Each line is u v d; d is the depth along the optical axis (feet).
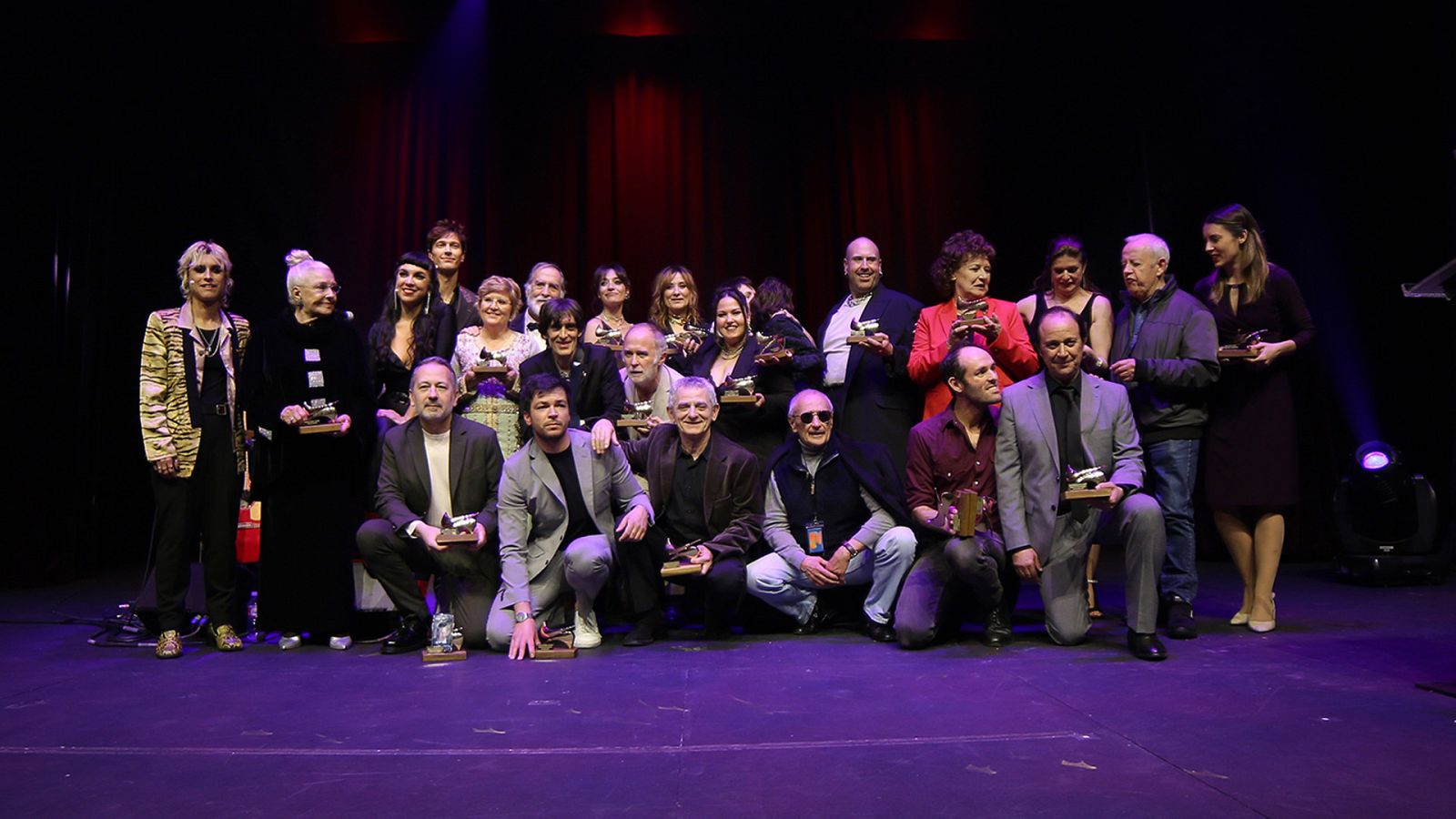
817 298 26.48
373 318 26.04
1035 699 8.28
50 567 19.60
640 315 26.21
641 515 11.55
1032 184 26.32
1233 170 21.75
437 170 26.27
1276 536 11.53
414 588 11.78
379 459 12.20
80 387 20.63
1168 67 23.54
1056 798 5.76
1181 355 11.70
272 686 9.43
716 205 26.61
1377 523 15.74
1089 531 10.98
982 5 25.29
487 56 26.32
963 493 10.89
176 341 11.85
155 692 9.23
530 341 14.10
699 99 26.76
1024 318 13.55
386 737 7.42
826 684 9.08
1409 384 18.49
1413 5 18.02
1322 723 7.25
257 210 25.53
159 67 23.35
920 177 26.55
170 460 11.52
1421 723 7.21
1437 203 17.88
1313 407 19.51
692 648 11.44
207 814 5.78
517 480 11.46
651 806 5.78
